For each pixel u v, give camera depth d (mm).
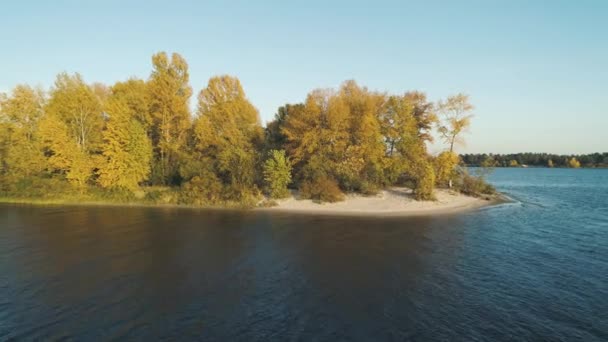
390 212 30938
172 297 11508
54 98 43281
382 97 46094
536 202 38000
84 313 10312
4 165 40094
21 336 8992
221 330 9250
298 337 8852
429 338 8828
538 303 11031
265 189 38562
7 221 25844
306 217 28250
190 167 39031
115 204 36469
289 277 13492
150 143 42906
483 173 42938
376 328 9344
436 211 31109
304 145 40531
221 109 45469
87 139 42594
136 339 8789
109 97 48844
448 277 13484
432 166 39688
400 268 14602
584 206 34531
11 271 14180
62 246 18281
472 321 9789
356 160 39094
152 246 18312
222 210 32500
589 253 16875
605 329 9359
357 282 12938
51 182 38438
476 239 19891
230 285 12617
